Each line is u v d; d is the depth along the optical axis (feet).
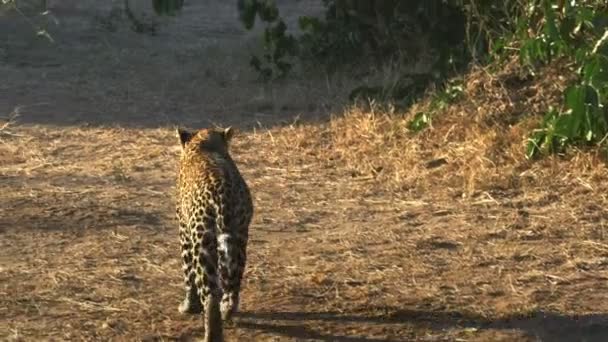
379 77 66.59
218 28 100.99
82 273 36.86
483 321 32.78
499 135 49.93
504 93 53.11
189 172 31.30
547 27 47.50
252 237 40.60
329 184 48.21
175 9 56.80
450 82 56.18
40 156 53.93
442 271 36.88
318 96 65.98
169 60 82.43
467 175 46.93
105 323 32.50
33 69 78.64
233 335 31.73
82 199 45.85
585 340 31.58
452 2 62.54
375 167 50.11
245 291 35.09
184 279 34.01
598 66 44.68
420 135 52.42
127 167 51.62
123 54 84.28
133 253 38.99
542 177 46.06
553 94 52.21
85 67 79.25
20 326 32.32
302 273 36.76
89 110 65.31
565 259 37.81
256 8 69.00
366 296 34.68
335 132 56.18
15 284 35.76
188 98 68.33
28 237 40.70
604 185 44.70
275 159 52.42
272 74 73.00
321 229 41.70
